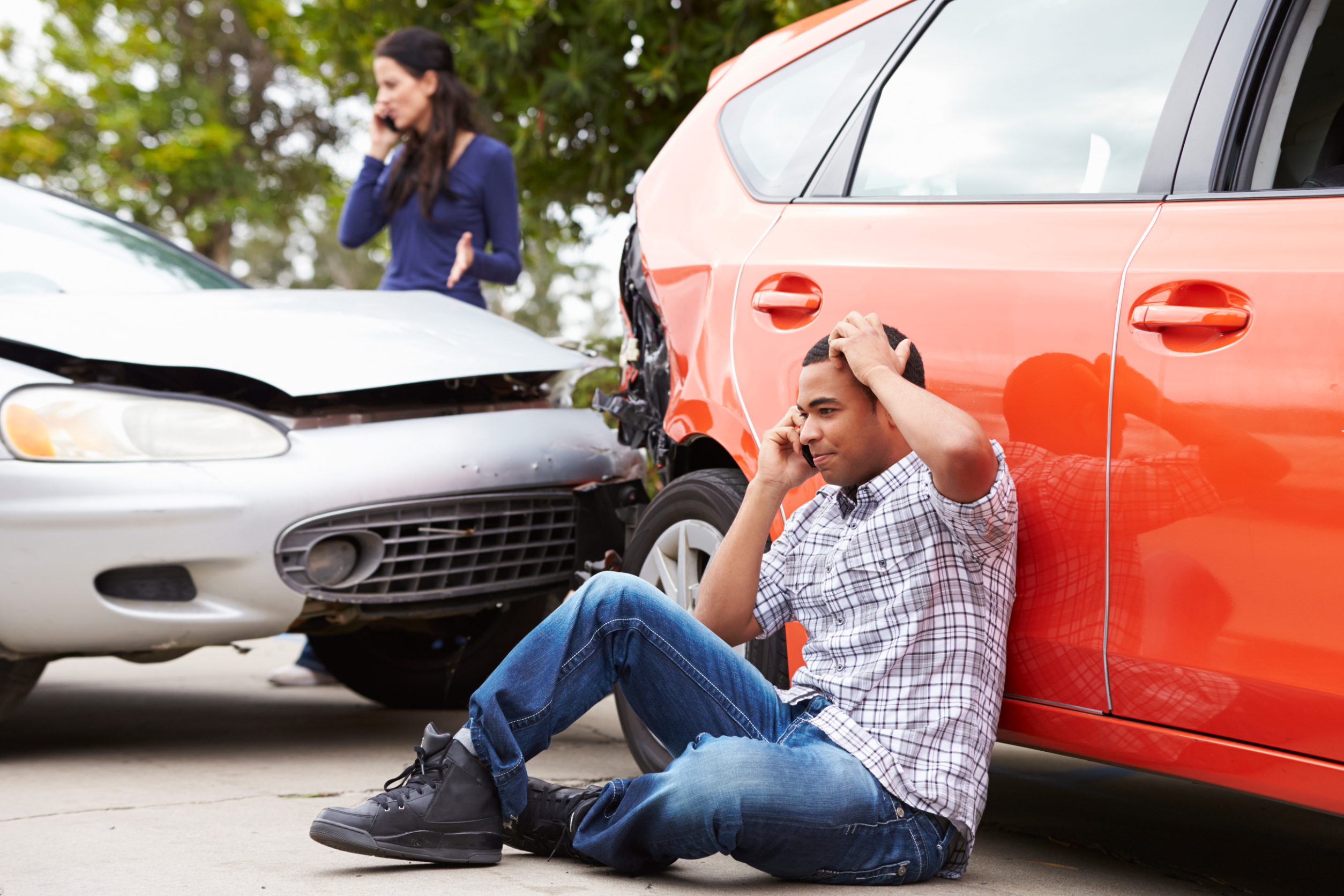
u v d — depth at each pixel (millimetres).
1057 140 2408
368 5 7434
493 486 3557
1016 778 3613
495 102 7137
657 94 6785
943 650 2148
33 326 3395
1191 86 2219
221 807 2916
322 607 3414
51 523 3123
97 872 2295
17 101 18438
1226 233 2045
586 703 2299
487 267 4672
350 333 3711
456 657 4277
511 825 2410
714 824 2074
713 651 2271
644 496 3896
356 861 2375
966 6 2730
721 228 3021
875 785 2113
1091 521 2111
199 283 4488
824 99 2965
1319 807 1867
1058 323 2189
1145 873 2549
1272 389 1893
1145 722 2070
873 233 2615
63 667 5801
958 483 2037
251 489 3244
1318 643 1824
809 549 2346
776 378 2691
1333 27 2174
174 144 17859
